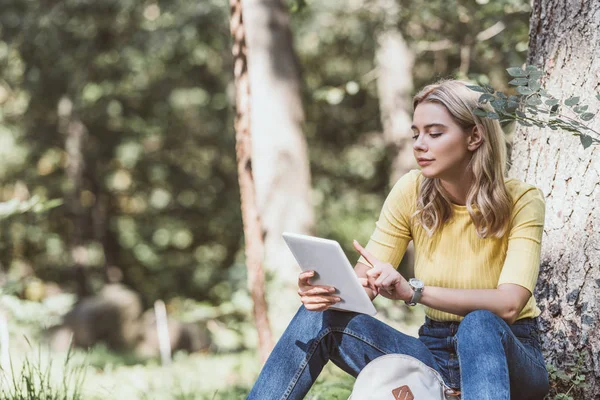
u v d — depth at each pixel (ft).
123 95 63.41
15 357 24.12
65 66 56.95
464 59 27.35
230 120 65.82
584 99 12.51
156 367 26.89
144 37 54.19
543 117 13.00
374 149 62.18
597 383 11.93
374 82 57.67
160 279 73.46
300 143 34.24
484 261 10.39
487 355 9.16
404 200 11.07
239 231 73.41
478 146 10.19
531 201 10.30
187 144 69.82
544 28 13.24
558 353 12.32
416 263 10.91
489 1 24.97
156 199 72.74
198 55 59.21
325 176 65.16
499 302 9.71
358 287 9.61
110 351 37.24
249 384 20.71
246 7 34.32
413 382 9.73
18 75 59.36
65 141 66.39
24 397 14.75
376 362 9.78
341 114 63.10
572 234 12.42
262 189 33.76
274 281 27.48
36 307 25.22
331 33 50.88
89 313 40.22
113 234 73.31
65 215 69.56
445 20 27.81
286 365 10.34
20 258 70.33
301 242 9.84
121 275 73.56
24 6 54.19
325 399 13.88
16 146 65.10
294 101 34.40
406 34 30.60
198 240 74.90
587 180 12.37
